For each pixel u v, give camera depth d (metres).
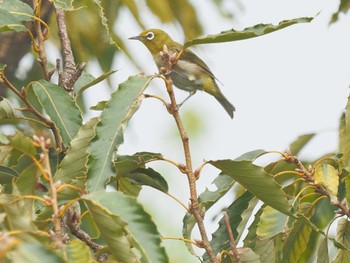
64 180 9.78
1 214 7.46
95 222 7.69
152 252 7.65
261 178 9.44
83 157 9.75
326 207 12.19
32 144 8.20
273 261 10.76
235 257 9.49
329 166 10.65
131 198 7.71
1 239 6.30
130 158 9.74
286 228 10.77
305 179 10.59
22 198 7.86
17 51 16.59
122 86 9.34
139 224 7.68
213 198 10.44
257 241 10.69
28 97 15.79
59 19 11.84
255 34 9.51
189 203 9.34
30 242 6.73
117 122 9.17
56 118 10.70
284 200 9.58
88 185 8.98
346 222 10.62
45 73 11.05
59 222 7.52
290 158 10.59
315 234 12.45
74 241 7.30
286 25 9.56
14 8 10.87
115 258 7.80
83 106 17.39
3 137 9.08
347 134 11.15
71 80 11.30
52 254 6.36
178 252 17.14
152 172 9.93
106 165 9.05
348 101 11.21
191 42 9.55
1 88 16.58
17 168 10.69
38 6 10.87
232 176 9.53
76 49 18.22
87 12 18.00
